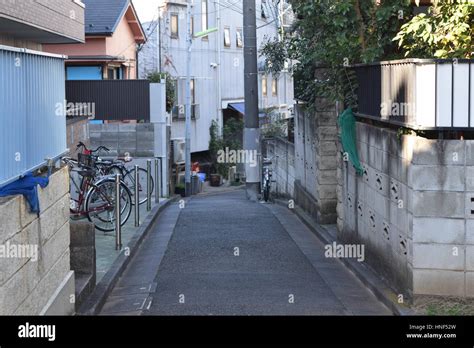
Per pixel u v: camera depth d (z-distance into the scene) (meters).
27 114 6.32
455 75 7.20
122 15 24.38
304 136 16.92
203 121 35.81
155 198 18.39
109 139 20.53
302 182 17.52
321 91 12.38
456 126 7.23
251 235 13.50
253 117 21.61
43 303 6.33
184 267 10.46
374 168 9.45
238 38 39.44
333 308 8.04
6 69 5.62
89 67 23.67
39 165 6.70
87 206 11.95
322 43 11.73
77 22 13.93
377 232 9.34
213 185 34.09
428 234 7.36
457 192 7.27
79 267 8.51
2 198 5.38
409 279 7.60
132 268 10.53
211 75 36.62
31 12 10.48
